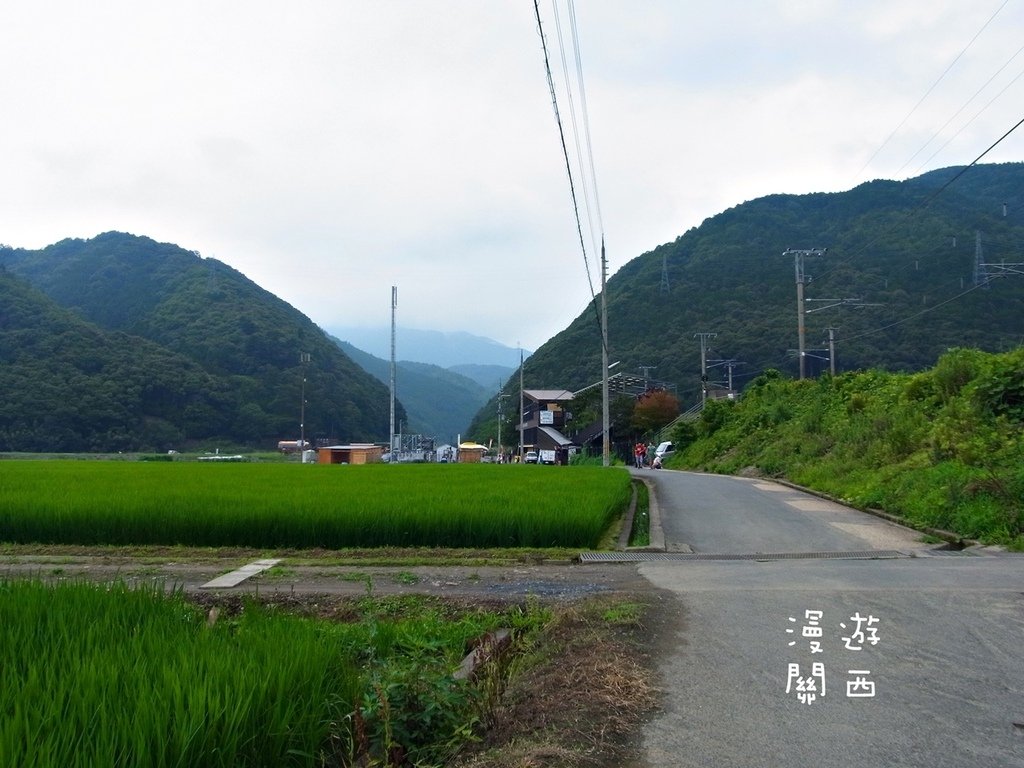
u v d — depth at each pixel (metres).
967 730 3.87
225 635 4.38
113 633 4.34
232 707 3.25
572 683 4.46
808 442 22.95
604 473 22.56
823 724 3.93
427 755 3.71
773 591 7.09
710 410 38.72
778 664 4.90
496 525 11.13
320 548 11.20
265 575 9.02
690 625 5.87
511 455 69.12
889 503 13.56
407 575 8.85
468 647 5.88
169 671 3.42
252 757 3.22
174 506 11.88
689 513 14.27
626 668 4.73
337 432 70.38
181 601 5.47
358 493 14.13
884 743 3.70
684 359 55.41
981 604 6.44
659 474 27.83
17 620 4.49
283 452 60.34
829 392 26.89
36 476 19.20
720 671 4.75
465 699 4.06
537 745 3.61
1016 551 9.79
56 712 3.02
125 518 11.52
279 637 4.17
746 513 14.21
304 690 3.67
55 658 3.72
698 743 3.68
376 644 5.57
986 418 14.42
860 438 18.73
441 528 11.18
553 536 11.07
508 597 7.62
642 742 3.68
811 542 11.11
